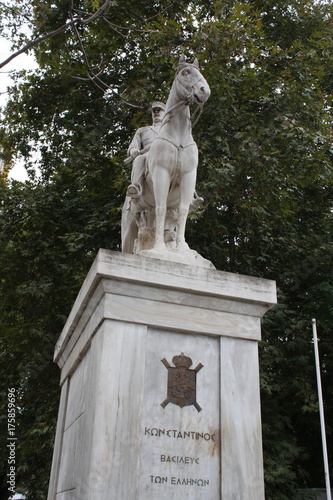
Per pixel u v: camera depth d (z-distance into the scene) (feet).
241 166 31.91
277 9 41.04
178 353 12.42
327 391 37.24
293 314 36.99
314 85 35.35
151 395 11.69
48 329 39.09
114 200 38.58
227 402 12.21
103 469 10.32
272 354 33.45
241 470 11.58
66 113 43.21
